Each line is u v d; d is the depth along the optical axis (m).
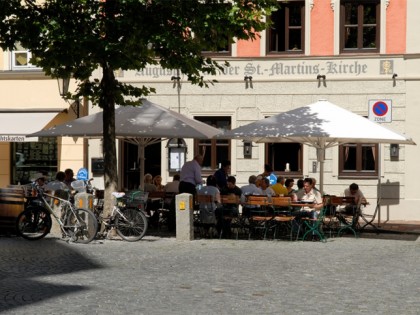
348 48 28.73
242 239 20.80
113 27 18.80
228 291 12.32
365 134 20.52
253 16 19.39
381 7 28.33
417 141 28.06
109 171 20.61
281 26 29.12
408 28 28.19
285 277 13.88
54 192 21.11
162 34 18.75
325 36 28.70
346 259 16.56
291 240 20.48
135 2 18.45
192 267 15.07
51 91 30.05
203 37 19.67
